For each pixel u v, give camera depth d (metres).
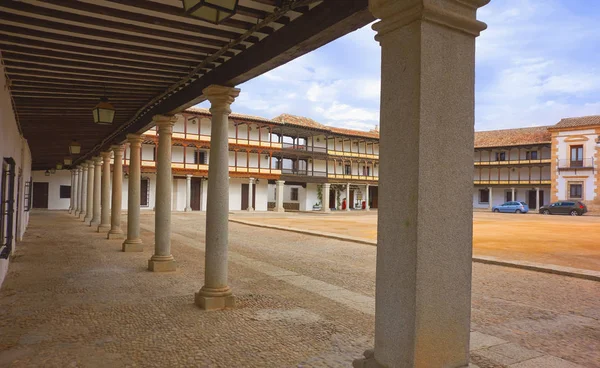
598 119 43.16
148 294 6.15
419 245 2.48
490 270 9.05
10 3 4.07
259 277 7.72
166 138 7.92
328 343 4.26
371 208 55.72
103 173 15.05
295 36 4.03
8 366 3.57
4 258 6.32
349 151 50.81
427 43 2.51
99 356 3.81
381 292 2.71
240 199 42.06
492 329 5.02
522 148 50.59
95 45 5.09
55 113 9.27
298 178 44.31
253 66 4.74
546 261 10.41
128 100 8.08
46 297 5.89
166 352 3.93
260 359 3.80
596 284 7.66
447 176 2.61
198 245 12.54
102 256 9.59
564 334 4.87
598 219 30.56
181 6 4.16
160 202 7.99
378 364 2.71
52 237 13.11
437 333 2.55
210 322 4.86
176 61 5.82
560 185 44.53
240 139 40.50
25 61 5.67
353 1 3.31
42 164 26.97
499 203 52.69
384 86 2.73
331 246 12.90
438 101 2.57
